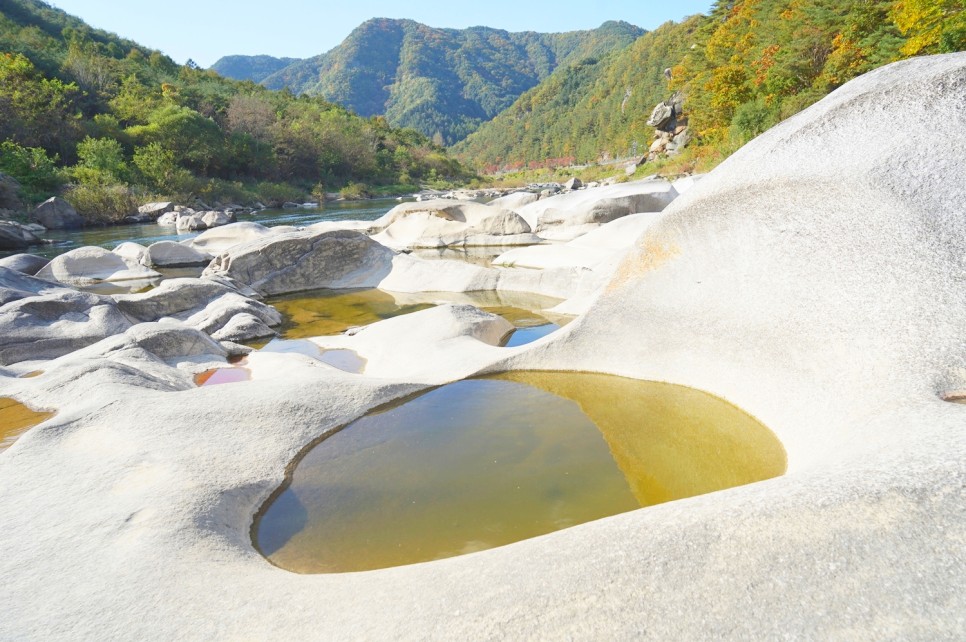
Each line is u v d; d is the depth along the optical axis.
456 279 13.51
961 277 4.14
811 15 38.78
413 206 21.81
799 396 4.59
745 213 5.46
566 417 5.30
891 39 31.34
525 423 5.21
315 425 5.06
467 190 76.19
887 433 3.14
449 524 3.75
